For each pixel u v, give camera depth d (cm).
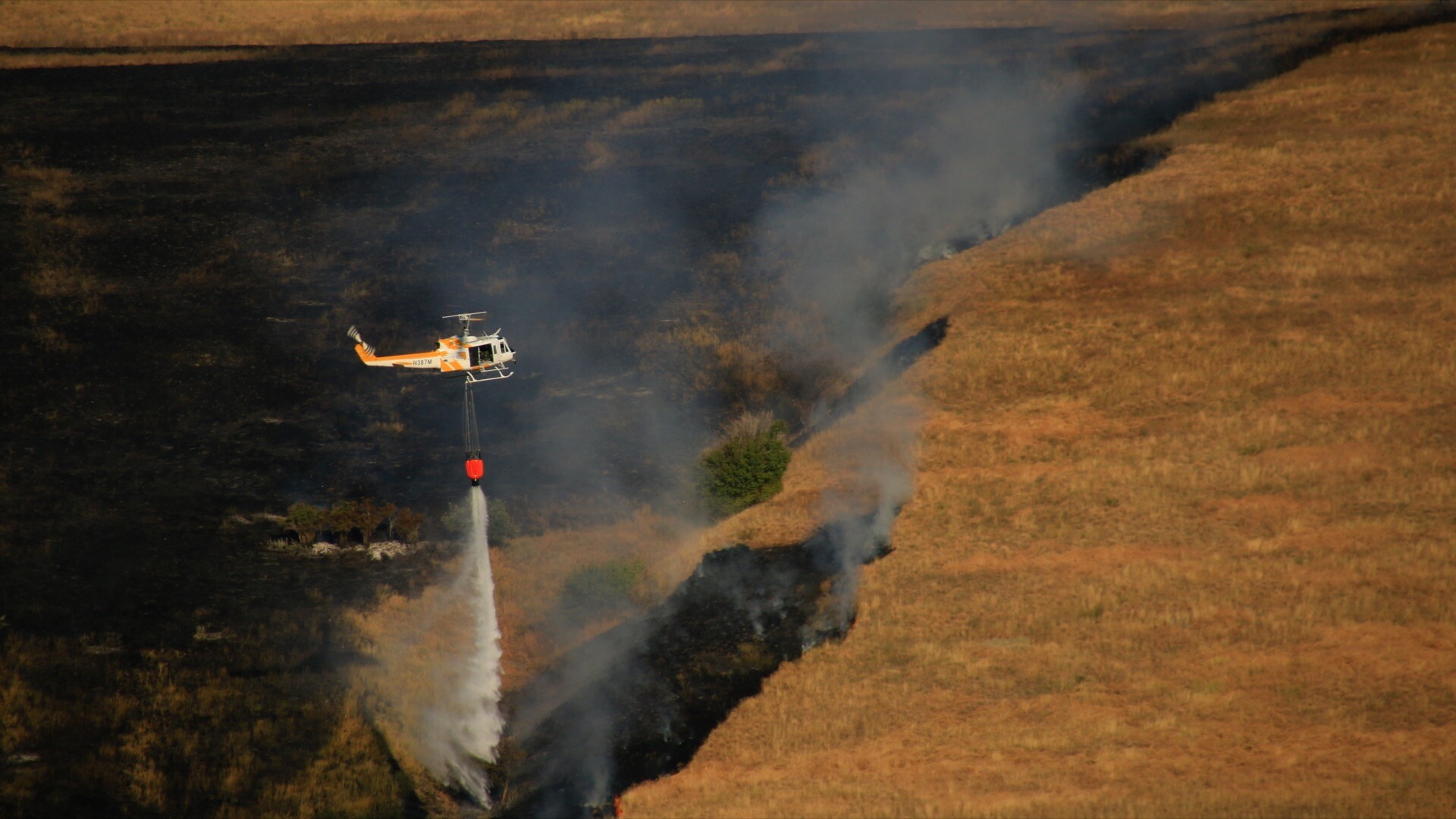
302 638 5766
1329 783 4288
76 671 5319
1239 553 5688
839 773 4625
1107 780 4412
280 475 7362
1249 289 8075
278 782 4809
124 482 7162
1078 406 7075
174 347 8894
